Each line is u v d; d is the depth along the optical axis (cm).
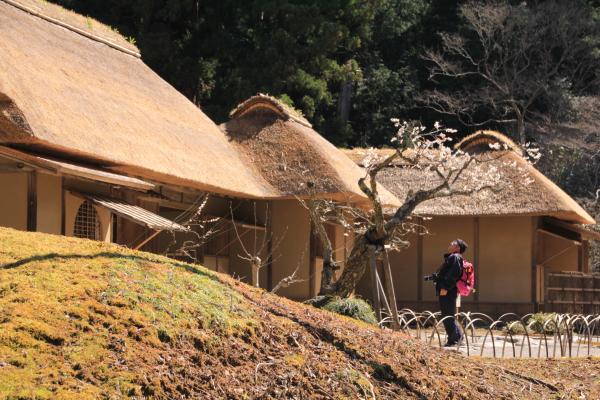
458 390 1115
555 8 5306
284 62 4597
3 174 1736
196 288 1050
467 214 3262
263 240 2770
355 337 1159
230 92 4634
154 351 850
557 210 3197
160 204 2309
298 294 2817
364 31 5178
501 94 5541
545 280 3288
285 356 984
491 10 5341
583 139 5200
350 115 5869
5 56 1742
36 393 704
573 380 1391
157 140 2177
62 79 1947
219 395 834
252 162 2831
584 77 5644
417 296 3425
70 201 1844
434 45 5950
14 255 1023
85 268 995
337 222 2923
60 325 826
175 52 4575
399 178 3447
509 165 3356
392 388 1034
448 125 5800
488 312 3328
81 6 4588
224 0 4738
